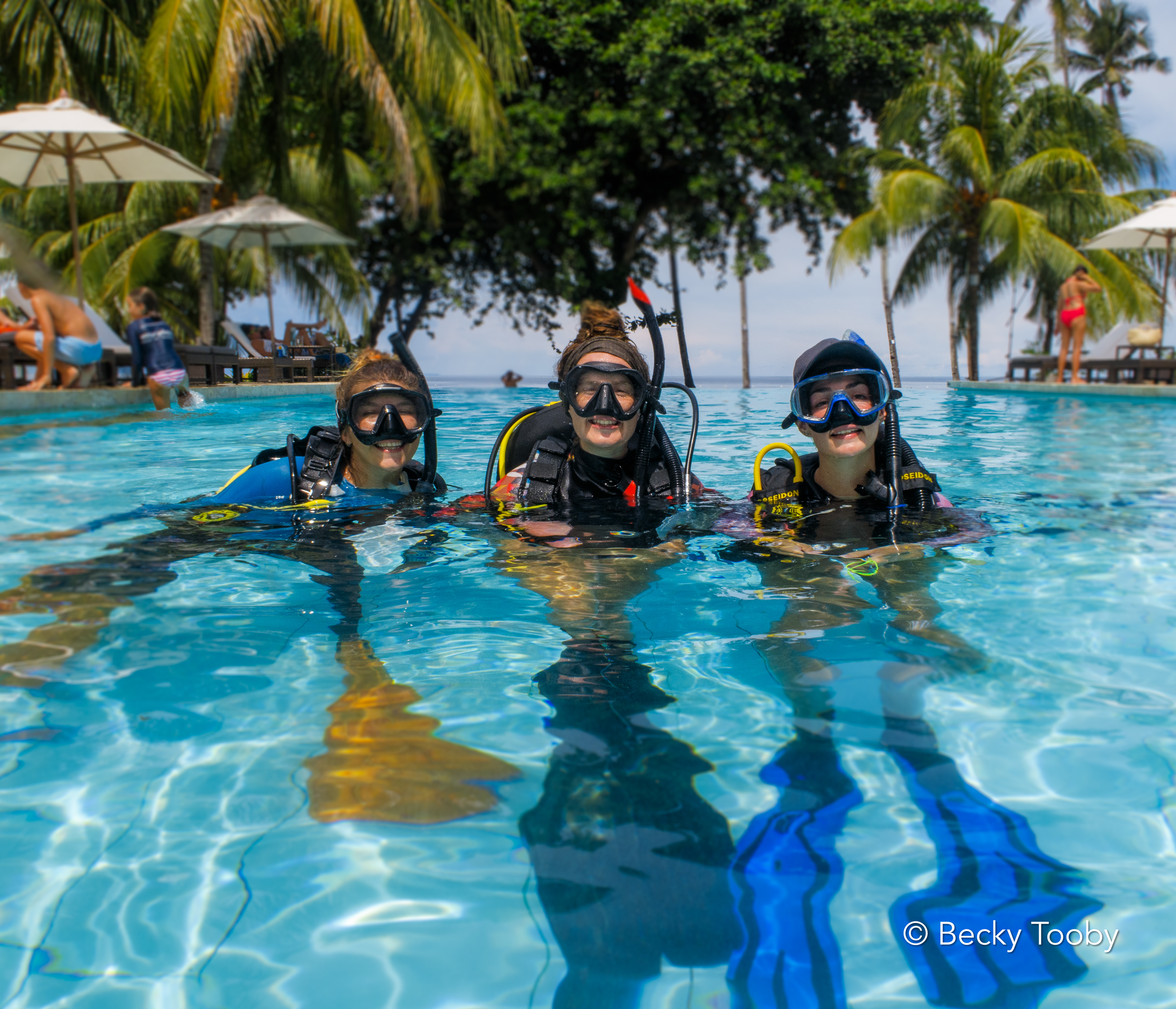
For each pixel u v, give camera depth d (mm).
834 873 1109
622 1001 911
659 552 2582
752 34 18016
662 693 1630
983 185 18797
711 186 19344
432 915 1040
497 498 3209
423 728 1492
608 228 21703
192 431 6344
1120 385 12078
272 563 2486
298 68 15453
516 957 979
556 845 1170
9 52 12375
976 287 19672
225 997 930
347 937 1015
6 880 1114
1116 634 1940
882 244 19141
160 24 11320
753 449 5586
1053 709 1562
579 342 3082
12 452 5102
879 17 19250
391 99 13602
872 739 1449
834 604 2139
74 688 1665
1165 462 4832
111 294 15117
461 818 1227
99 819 1241
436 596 2209
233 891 1092
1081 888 1085
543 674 1718
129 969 966
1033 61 19156
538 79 20344
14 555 2576
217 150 13719
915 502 3033
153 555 2584
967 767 1363
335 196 16797
